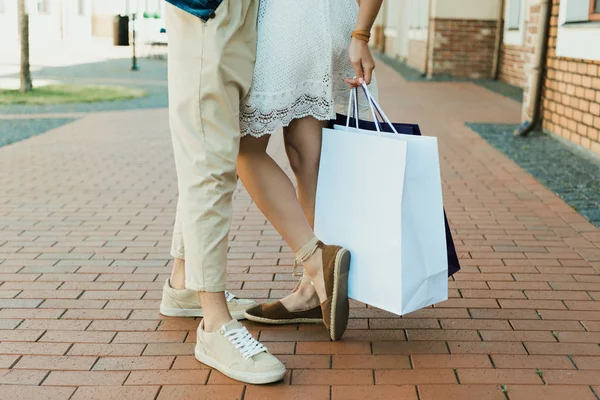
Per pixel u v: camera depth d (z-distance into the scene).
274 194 2.77
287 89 2.63
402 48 24.16
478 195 5.68
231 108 2.54
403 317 3.19
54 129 9.04
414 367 2.70
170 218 5.02
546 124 8.48
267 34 2.59
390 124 2.71
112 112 10.73
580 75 7.37
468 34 16.97
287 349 2.86
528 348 2.86
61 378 2.62
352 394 2.50
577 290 3.54
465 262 3.99
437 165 2.66
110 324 3.12
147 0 25.61
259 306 3.11
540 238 4.48
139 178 6.33
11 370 2.68
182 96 2.54
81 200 5.51
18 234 4.56
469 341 2.93
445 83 15.68
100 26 32.94
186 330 3.05
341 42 2.76
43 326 3.09
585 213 5.10
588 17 7.51
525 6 14.44
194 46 2.49
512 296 3.45
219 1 2.45
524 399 2.46
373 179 2.65
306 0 2.62
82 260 4.03
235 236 4.53
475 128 9.12
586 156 7.18
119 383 2.59
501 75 16.67
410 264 2.66
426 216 2.68
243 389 2.54
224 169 2.57
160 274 3.80
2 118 9.90
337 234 2.79
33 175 6.39
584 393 2.50
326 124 2.89
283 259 4.05
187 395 2.50
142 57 22.06
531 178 6.29
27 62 12.92
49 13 29.14
